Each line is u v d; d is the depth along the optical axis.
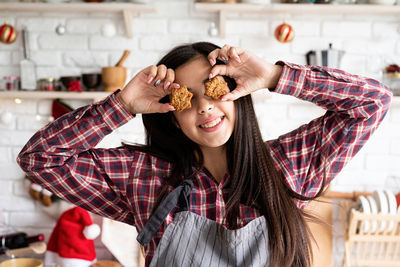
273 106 2.36
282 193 1.02
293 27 2.30
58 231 2.27
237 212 1.00
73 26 2.34
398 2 2.18
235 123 1.02
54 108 2.37
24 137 2.42
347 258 2.17
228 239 0.98
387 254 2.21
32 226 2.45
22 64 2.31
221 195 1.03
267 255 0.99
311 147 1.07
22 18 2.35
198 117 0.94
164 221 1.01
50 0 2.20
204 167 1.07
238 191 1.01
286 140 1.09
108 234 2.26
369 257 2.23
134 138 2.36
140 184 1.05
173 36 2.33
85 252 2.23
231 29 2.31
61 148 0.98
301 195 1.04
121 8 2.19
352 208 2.18
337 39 2.30
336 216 2.38
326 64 2.15
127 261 2.28
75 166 1.02
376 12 2.21
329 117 1.05
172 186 1.04
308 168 1.07
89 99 2.38
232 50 0.92
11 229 2.45
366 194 2.31
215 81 0.92
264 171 1.02
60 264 2.23
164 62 0.98
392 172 2.37
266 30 2.31
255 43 2.31
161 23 2.32
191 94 0.92
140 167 1.07
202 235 0.99
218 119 0.94
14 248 2.30
